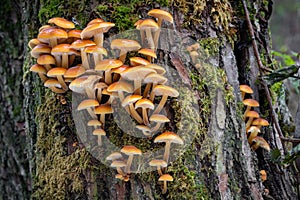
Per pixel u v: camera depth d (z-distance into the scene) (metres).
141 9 1.09
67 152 1.11
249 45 1.19
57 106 1.11
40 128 1.13
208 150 1.09
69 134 1.11
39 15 1.14
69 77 1.07
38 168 1.14
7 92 1.40
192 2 1.11
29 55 1.18
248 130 1.16
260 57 1.21
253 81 1.19
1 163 1.40
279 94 1.23
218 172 1.10
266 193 1.15
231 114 1.12
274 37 3.20
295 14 3.42
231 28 1.16
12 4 1.38
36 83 1.16
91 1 1.10
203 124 1.10
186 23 1.11
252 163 1.12
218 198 1.09
